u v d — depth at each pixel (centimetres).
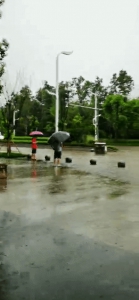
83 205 899
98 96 9088
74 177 1474
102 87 9838
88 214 802
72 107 7044
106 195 1041
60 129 4153
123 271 469
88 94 9856
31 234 645
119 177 1486
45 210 844
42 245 580
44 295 404
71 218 766
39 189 1151
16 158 2538
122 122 6112
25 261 508
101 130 6838
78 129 4841
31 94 9306
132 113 6172
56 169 1805
